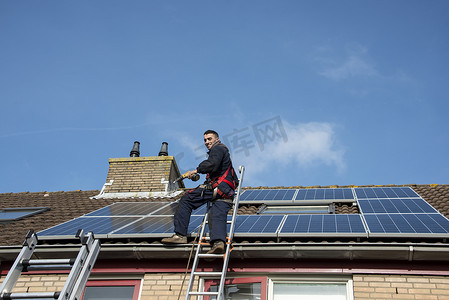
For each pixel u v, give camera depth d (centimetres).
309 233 698
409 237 663
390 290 661
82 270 554
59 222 937
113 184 1232
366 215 795
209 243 705
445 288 649
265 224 771
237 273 723
